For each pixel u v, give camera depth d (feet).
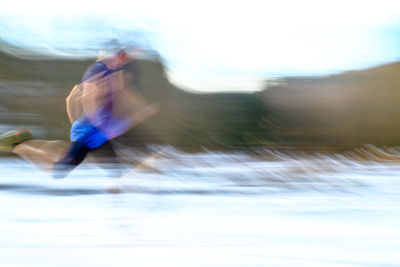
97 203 45.11
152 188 36.40
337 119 122.21
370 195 54.39
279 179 69.92
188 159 95.81
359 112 122.42
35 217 37.27
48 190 54.49
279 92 123.34
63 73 112.98
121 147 96.22
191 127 112.06
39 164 35.42
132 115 34.81
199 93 118.21
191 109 115.03
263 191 57.31
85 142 34.53
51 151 35.37
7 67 113.60
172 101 113.91
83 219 36.58
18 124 107.65
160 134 107.86
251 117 118.52
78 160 34.50
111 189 36.14
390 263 24.18
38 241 28.32
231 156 105.29
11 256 24.18
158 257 24.80
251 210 42.91
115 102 34.55
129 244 28.02
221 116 117.19
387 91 123.95
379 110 123.03
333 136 120.37
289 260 24.50
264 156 107.96
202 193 54.75
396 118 121.90
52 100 109.91
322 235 31.55
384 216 39.99
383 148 119.24
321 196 53.31
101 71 34.27
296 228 34.22
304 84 123.85
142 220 36.50
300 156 110.93
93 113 34.30
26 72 114.01
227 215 39.86
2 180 63.26
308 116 120.98
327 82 124.77
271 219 38.22
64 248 26.48
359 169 86.53
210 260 24.31
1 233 30.68
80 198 48.57
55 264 22.79
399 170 85.30
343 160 105.60
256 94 120.98
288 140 117.70
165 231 32.42
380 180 70.44
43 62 114.62
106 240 29.12
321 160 104.42
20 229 32.24
